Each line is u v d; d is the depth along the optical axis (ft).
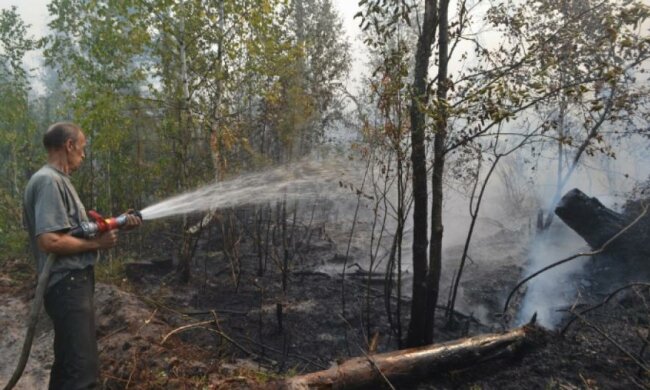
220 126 30.42
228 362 14.11
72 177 34.86
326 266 31.60
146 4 27.78
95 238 8.89
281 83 33.65
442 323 20.77
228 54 29.58
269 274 29.40
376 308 23.17
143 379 11.14
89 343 8.71
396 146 15.66
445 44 15.39
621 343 15.03
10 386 8.41
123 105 29.30
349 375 11.28
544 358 13.51
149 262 29.12
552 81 17.94
